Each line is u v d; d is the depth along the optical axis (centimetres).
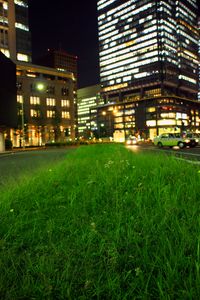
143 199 294
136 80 16325
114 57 17538
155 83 15400
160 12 15325
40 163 1430
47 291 150
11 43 9456
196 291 138
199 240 174
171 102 14912
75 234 225
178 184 342
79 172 567
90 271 164
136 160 684
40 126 9600
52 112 10400
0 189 529
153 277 154
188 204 258
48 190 405
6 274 168
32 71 10038
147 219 225
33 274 170
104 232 225
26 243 222
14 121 4269
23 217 283
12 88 4219
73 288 153
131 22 16538
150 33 15612
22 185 469
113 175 448
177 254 166
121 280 155
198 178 374
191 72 17562
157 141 3509
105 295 149
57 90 10625
